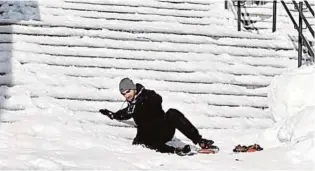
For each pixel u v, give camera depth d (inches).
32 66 490.0
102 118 442.3
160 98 370.6
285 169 303.4
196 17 634.8
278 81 438.3
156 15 621.3
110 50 535.2
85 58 517.7
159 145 362.0
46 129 391.5
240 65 548.4
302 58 574.6
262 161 323.6
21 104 438.0
